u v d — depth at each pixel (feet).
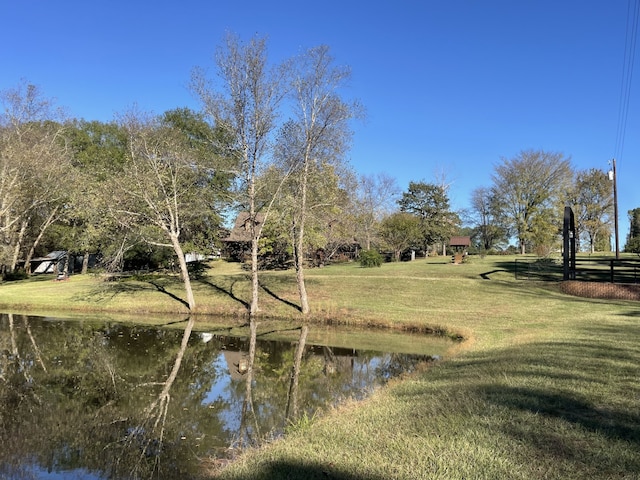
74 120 137.39
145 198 73.00
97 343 56.18
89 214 82.94
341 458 16.30
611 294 72.69
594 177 195.31
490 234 225.97
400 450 16.58
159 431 26.76
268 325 67.97
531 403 20.76
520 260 136.67
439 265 125.70
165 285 97.45
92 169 108.99
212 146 78.18
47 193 118.73
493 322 56.59
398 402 23.15
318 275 102.89
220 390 36.01
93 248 108.17
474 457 15.56
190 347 53.78
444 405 21.48
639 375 25.26
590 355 31.14
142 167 77.15
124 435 26.32
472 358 34.53
